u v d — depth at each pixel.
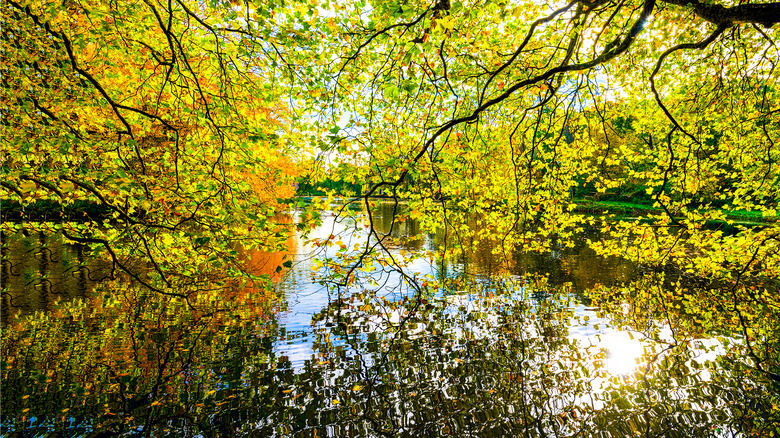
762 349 7.64
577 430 5.36
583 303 10.74
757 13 4.26
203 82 6.71
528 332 8.68
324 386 6.50
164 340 8.24
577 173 9.38
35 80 5.62
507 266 15.45
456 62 7.51
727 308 10.09
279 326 9.11
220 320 9.45
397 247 19.41
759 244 9.29
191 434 5.31
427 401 6.07
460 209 9.50
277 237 6.26
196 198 5.87
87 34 5.64
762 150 9.31
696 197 9.86
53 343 8.00
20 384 6.45
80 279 12.44
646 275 13.65
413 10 4.27
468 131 8.25
